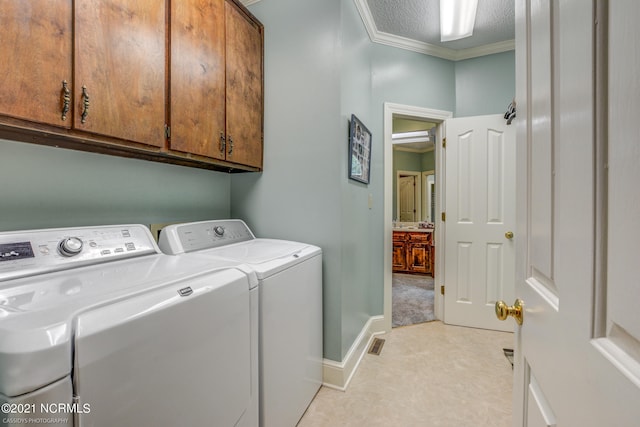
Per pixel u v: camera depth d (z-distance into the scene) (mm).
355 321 1994
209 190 1842
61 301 617
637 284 289
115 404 571
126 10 1036
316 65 1721
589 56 363
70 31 878
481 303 2543
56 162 1125
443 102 2652
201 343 792
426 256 4363
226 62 1521
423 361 1996
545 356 528
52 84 840
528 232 633
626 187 303
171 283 780
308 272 1502
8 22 753
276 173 1847
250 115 1728
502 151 2455
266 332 1135
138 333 619
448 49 2605
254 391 1063
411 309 3014
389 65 2463
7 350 447
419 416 1468
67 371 494
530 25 612
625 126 303
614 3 319
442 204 2699
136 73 1072
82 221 1209
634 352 294
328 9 1683
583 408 382
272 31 1840
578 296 396
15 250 839
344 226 1749
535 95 580
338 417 1459
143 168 1453
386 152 2461
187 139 1291
